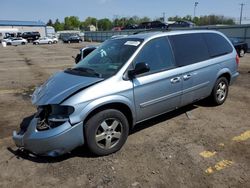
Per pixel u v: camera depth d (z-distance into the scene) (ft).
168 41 15.38
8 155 13.26
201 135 14.82
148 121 16.97
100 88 12.07
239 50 56.44
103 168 11.78
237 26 80.89
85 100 11.55
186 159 12.31
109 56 14.51
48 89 12.71
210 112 18.39
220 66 18.45
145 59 13.94
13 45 147.95
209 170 11.39
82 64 15.11
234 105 19.93
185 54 16.02
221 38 19.38
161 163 12.04
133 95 13.14
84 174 11.39
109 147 12.76
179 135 14.88
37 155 12.19
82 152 13.16
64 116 11.48
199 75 16.71
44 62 55.47
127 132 13.35
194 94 16.78
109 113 12.33
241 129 15.51
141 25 147.54
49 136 11.21
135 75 13.29
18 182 11.03
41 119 11.93
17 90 27.94
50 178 11.21
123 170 11.59
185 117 17.56
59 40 209.46
